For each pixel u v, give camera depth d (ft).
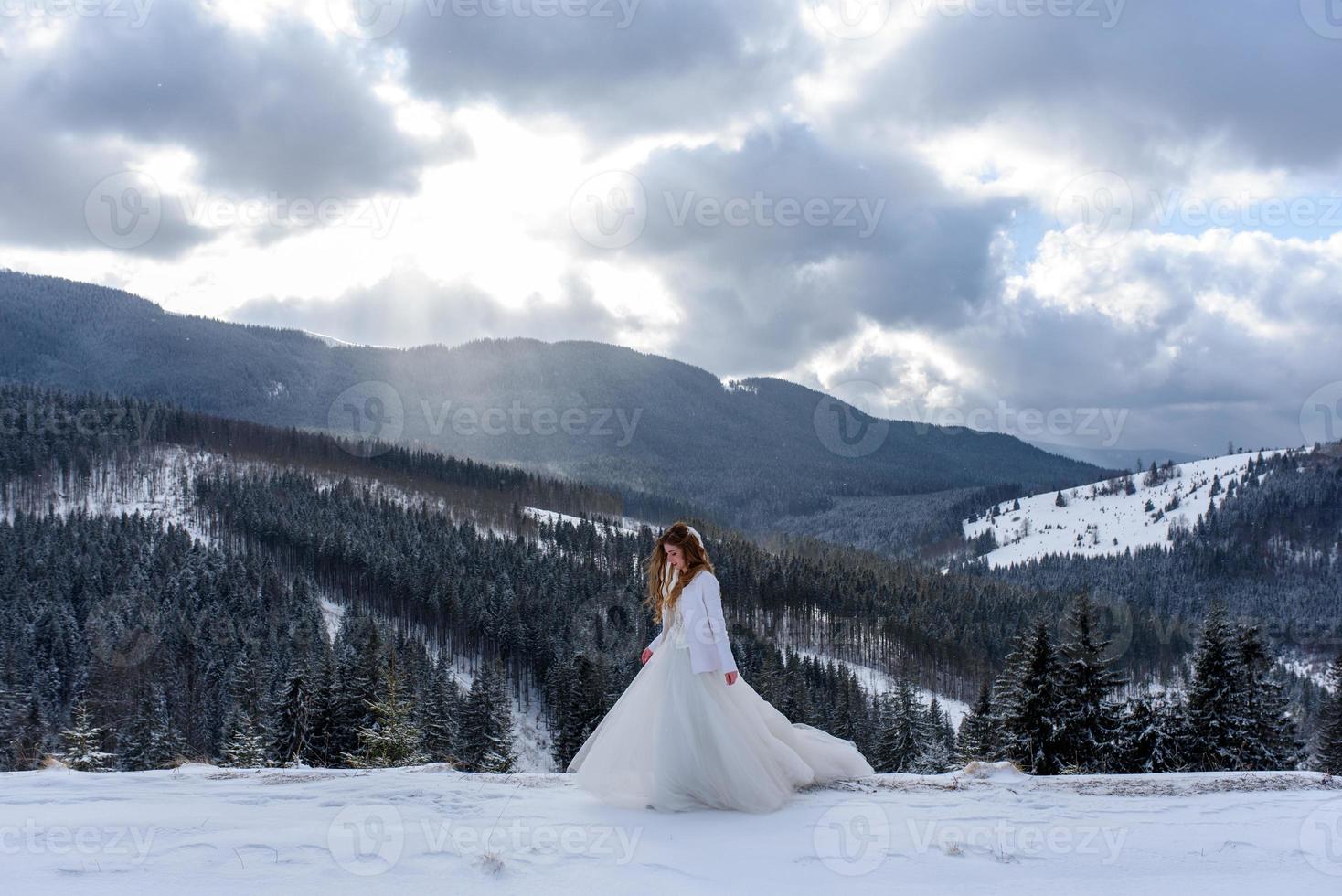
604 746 19.45
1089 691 89.25
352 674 120.06
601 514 618.85
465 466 608.19
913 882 13.62
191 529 438.81
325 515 429.38
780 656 293.23
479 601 309.63
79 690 240.32
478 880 13.15
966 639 353.72
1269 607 625.82
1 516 428.15
